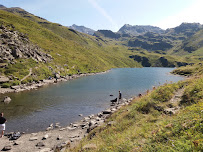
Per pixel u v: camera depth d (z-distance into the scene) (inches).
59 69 2878.9
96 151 362.9
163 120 436.1
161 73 4279.0
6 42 2293.3
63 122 838.5
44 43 4148.6
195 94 572.1
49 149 536.4
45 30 5457.7
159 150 263.7
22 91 1615.4
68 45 5196.9
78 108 1096.2
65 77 2664.9
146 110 623.2
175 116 438.0
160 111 573.6
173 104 591.5
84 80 2600.9
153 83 2292.1
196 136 267.1
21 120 855.1
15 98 1322.6
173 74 3828.7
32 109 1051.3
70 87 1930.4
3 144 595.2
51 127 767.7
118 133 456.4
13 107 1080.2
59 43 4918.8
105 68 5083.7
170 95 694.5
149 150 274.8
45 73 2386.8
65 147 512.1
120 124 552.1
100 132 542.0
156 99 692.7
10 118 879.1
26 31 4384.8
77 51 5064.0
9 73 1850.4
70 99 1343.5
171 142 277.9
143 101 708.0
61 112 1006.4
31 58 2454.5
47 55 3107.8
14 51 2230.6
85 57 4739.2
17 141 616.1
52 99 1336.1
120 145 342.0
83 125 783.7
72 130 728.3
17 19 5152.6
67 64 3373.5
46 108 1083.3
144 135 364.8
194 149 232.7
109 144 384.5
